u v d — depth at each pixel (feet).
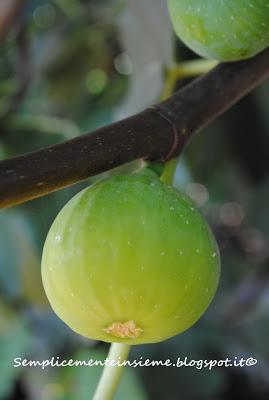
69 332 1.97
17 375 1.98
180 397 1.96
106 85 2.10
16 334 1.94
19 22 1.94
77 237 0.82
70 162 0.80
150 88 1.59
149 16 1.50
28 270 1.92
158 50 1.52
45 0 2.00
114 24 1.87
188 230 0.83
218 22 0.92
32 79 2.02
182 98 0.91
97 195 0.84
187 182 2.04
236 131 1.97
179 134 0.88
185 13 0.94
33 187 0.78
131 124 0.86
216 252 0.86
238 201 2.12
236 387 2.06
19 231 1.83
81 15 2.04
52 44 2.08
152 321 0.83
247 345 2.09
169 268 0.82
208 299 0.85
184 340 2.03
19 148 1.86
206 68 1.21
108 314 0.83
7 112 1.89
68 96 2.11
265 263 2.38
